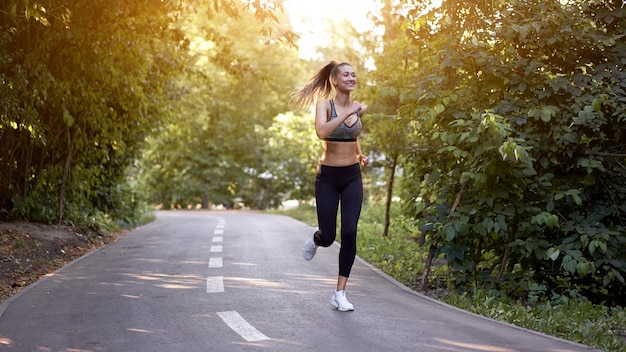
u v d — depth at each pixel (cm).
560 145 681
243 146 3766
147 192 2194
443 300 661
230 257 970
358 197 569
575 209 716
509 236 705
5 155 1177
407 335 482
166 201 3912
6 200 1227
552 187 705
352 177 569
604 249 631
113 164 1688
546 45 709
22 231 1111
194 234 1427
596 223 680
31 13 758
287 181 3008
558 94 700
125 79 1188
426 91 743
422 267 881
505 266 733
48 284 751
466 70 730
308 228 1593
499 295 672
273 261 917
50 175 1300
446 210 716
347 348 445
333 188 571
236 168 3844
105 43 1046
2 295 715
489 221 665
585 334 498
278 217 2278
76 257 1070
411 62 1132
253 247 1107
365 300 630
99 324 536
